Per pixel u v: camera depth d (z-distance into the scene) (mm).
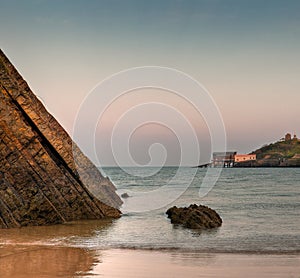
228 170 91062
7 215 20641
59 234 18859
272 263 12984
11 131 22359
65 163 25000
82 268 12289
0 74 23094
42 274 11570
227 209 31188
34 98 24453
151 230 20375
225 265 12703
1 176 21469
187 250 15156
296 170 87562
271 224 22844
